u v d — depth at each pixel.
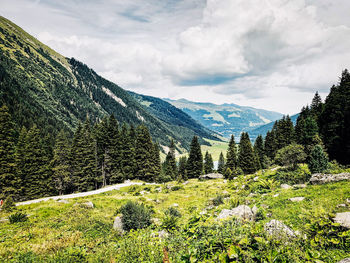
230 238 6.00
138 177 59.75
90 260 8.68
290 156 27.38
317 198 11.94
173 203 24.61
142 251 7.79
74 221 16.45
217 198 19.16
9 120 43.28
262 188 22.36
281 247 5.18
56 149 52.34
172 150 79.62
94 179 52.78
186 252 6.46
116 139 56.84
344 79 45.88
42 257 9.59
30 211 20.44
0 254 9.95
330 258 5.46
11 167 41.78
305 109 62.69
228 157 63.69
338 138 36.22
